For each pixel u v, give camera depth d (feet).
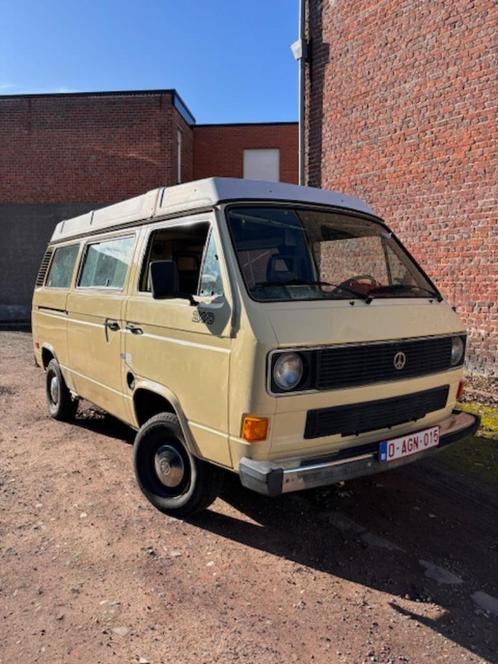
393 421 12.14
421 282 14.61
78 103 55.47
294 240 12.76
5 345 43.62
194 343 11.99
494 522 13.30
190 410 12.16
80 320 18.21
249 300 10.94
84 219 20.24
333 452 11.07
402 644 9.05
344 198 14.89
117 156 55.42
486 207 24.59
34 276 57.57
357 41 30.25
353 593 10.46
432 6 26.25
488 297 24.80
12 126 56.34
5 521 13.32
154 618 9.68
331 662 8.62
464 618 9.75
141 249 14.80
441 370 13.12
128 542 12.30
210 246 12.14
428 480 15.74
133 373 14.56
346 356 11.15
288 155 63.67
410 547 12.17
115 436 19.97
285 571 11.21
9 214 57.00
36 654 8.75
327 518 13.51
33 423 21.74
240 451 10.69
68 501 14.43
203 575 11.03
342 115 31.50
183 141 60.23
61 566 11.32
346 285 13.04
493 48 23.86
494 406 21.86
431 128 26.68
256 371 10.32
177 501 13.21
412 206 27.91
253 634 9.27
